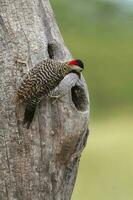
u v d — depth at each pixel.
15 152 11.98
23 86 11.62
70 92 12.10
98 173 22.20
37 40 12.20
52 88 11.70
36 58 12.09
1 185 12.01
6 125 11.93
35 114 11.96
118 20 70.62
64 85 12.07
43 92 11.62
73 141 12.09
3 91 11.93
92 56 56.16
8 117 11.92
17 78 11.95
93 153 24.62
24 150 11.98
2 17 12.20
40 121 11.98
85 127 12.20
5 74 11.96
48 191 12.16
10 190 12.03
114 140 26.08
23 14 12.28
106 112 38.75
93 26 67.81
